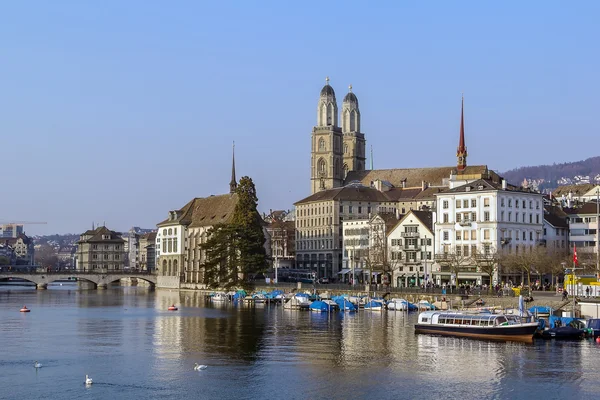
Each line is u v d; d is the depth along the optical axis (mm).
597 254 191000
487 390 91000
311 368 102562
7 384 92625
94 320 161375
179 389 90688
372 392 89938
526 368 102312
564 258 198750
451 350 116188
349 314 174375
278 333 136750
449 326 131875
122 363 105688
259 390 90500
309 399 87000
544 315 142875
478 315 130250
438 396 88375
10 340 127938
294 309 191500
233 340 127562
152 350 116812
